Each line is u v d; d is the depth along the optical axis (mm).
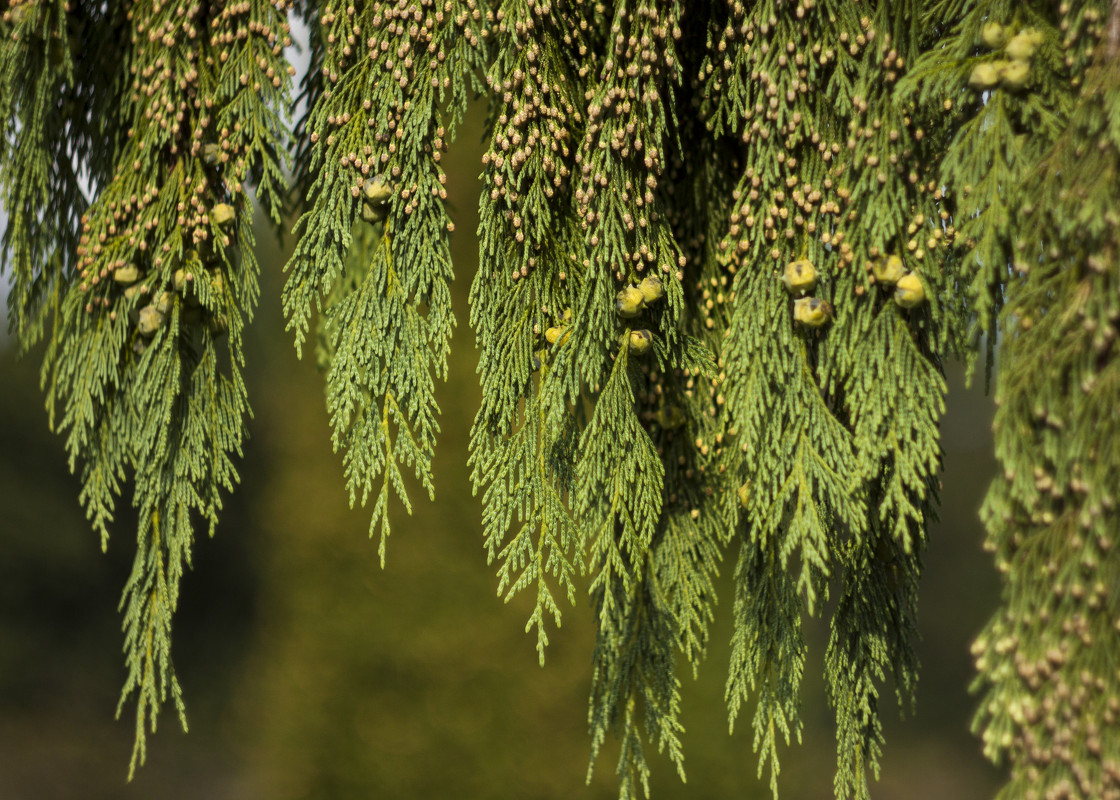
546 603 2119
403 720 4504
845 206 2096
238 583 6020
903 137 2084
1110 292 2039
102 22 2172
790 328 2105
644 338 2121
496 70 2113
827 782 4828
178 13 2135
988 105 2070
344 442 2125
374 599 4590
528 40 2111
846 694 2143
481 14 2115
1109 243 2041
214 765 5578
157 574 2146
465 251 4168
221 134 2137
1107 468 2039
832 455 2102
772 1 2094
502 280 2123
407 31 2113
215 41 2137
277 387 5492
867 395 2094
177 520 2146
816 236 2100
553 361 2125
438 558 4473
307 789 4633
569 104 2123
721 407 2168
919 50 2090
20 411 6309
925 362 2088
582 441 2123
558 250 2131
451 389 4340
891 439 2090
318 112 2125
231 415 2150
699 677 4145
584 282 2113
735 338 2115
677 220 2176
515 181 2113
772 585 2146
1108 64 2045
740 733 4125
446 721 4434
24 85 2156
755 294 2111
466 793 4379
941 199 2100
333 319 2145
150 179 2143
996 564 2062
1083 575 2045
